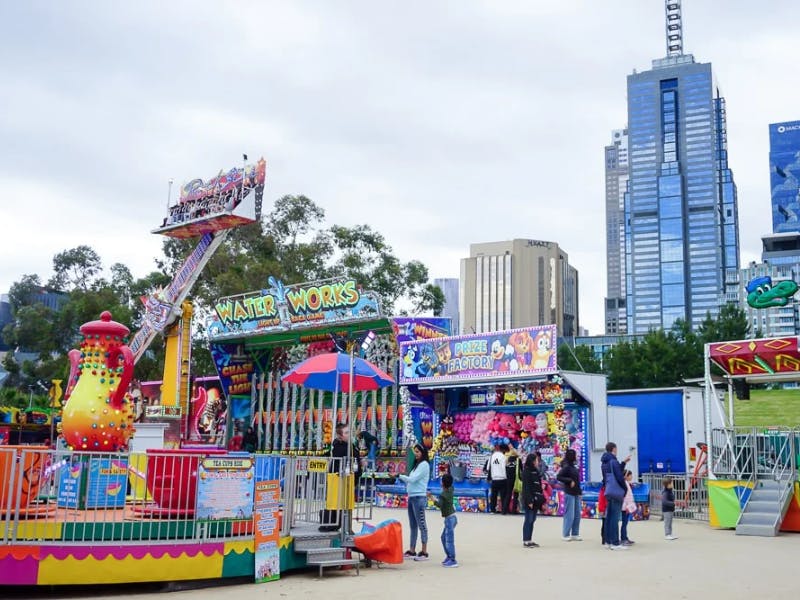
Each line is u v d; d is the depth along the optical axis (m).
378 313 27.72
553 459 24.31
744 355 21.36
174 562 10.68
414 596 10.23
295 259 50.28
